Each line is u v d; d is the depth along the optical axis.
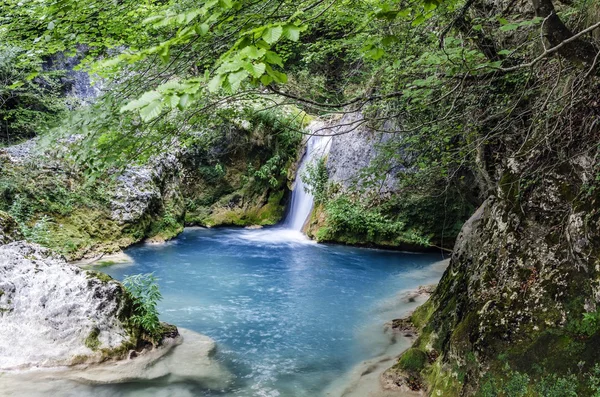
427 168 5.29
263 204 15.62
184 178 14.77
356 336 6.43
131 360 5.26
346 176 13.19
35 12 3.76
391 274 9.98
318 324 6.89
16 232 6.92
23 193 9.80
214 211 15.19
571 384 3.08
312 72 10.54
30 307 5.32
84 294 5.44
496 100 4.58
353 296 8.35
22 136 13.29
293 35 1.61
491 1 4.57
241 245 12.49
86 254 9.92
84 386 4.70
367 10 4.25
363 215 12.45
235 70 1.48
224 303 7.80
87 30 4.22
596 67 3.33
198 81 1.53
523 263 3.94
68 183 10.79
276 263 10.70
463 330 4.09
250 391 4.82
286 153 15.68
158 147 4.25
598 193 3.42
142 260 10.45
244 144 15.23
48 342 5.13
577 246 3.45
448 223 12.09
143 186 12.21
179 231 13.45
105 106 3.08
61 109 12.89
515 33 4.55
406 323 6.69
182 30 1.80
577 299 3.36
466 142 5.17
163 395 4.65
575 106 3.85
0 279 5.43
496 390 3.49
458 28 3.91
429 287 8.70
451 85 4.41
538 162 4.20
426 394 4.43
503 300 3.87
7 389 4.49
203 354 5.64
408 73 4.54
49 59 13.81
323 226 13.12
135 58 1.73
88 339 5.20
